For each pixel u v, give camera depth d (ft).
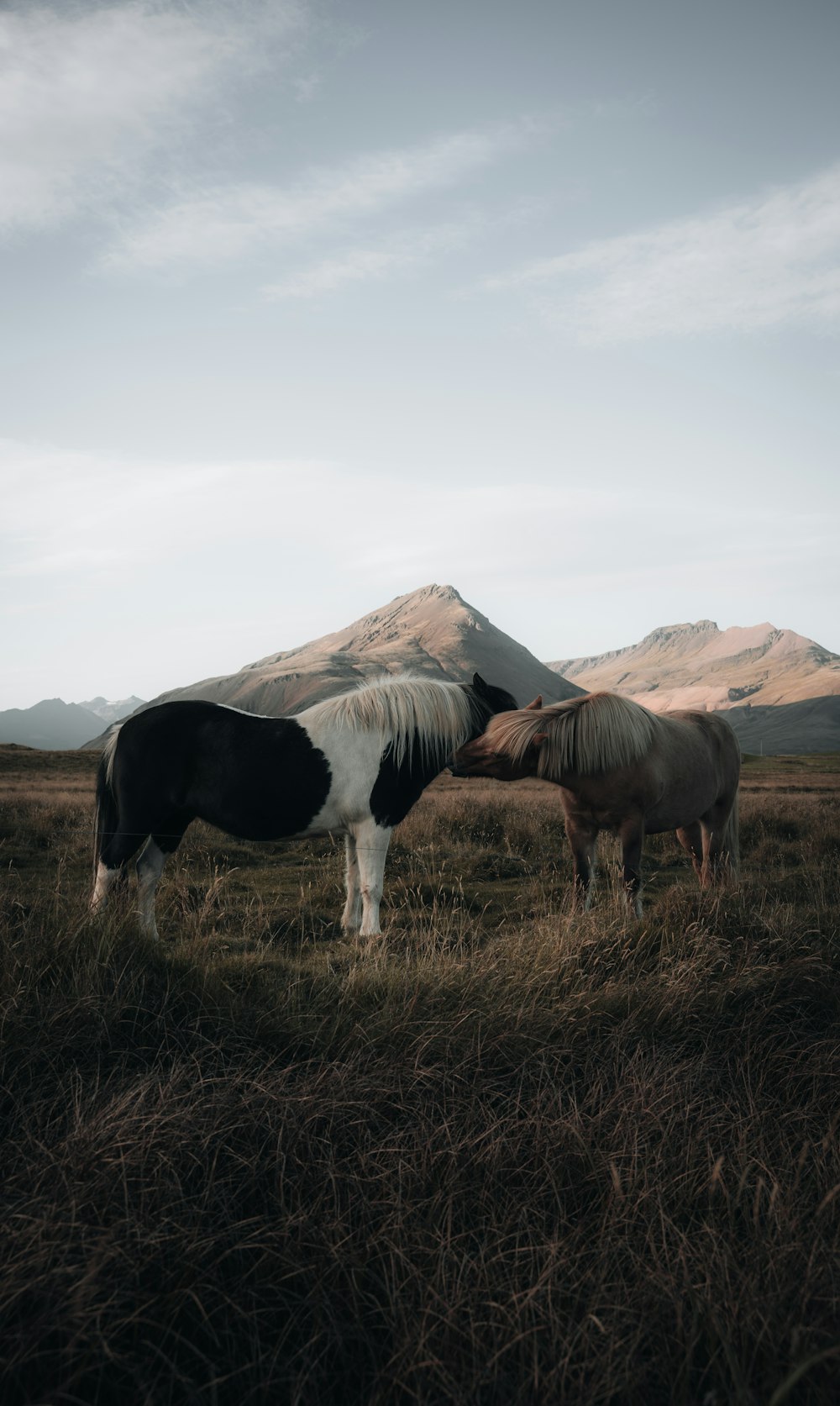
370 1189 9.25
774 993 15.06
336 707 22.20
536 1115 10.61
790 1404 6.60
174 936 21.40
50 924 15.42
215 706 21.97
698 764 25.29
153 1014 13.01
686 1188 9.54
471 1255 8.43
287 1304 7.64
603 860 33.19
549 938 17.40
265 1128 10.09
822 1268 7.92
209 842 37.35
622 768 22.57
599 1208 9.27
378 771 21.99
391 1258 7.91
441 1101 11.18
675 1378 6.89
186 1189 9.15
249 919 22.70
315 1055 12.28
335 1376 7.11
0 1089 10.34
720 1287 7.67
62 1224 7.80
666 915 19.29
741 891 22.00
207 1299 7.62
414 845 36.47
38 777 125.39
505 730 22.53
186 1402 6.68
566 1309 7.65
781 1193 9.21
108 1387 6.82
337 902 26.81
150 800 21.13
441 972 14.96
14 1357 6.52
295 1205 8.91
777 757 222.48
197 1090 10.68
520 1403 6.53
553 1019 13.39
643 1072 11.73
